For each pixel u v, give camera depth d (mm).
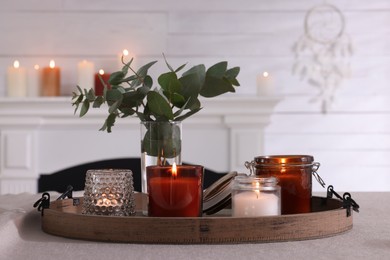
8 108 3221
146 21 3455
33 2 3443
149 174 1137
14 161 3268
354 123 3500
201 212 1157
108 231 1034
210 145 3283
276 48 3477
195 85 1229
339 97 3494
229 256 931
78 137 3289
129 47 3451
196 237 1012
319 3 3480
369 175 3512
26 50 3447
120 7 3451
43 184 3293
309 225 1049
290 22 3479
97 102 1218
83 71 3266
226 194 1243
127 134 3299
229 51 3467
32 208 1270
